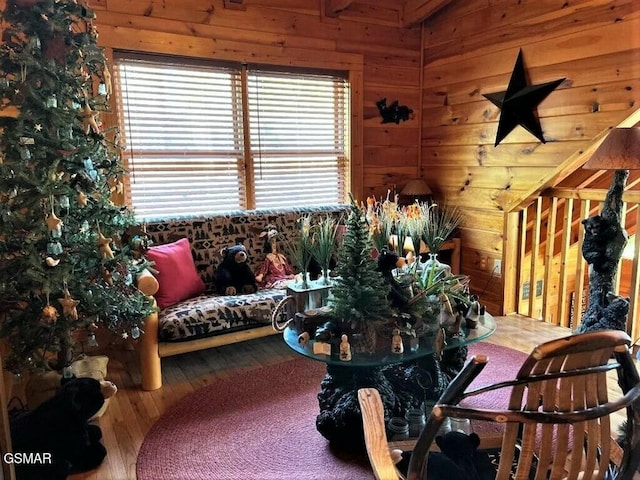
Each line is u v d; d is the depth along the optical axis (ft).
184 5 11.21
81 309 7.58
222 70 12.01
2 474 4.77
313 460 6.74
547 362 2.98
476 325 7.46
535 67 11.46
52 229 6.82
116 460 6.78
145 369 8.75
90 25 7.65
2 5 8.79
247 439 7.25
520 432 5.27
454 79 13.65
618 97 9.88
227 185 12.46
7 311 7.41
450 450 4.53
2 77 6.91
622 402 3.26
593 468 3.46
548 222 12.15
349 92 13.74
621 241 8.22
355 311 6.57
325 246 7.89
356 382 7.06
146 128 11.32
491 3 12.29
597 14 10.09
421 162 15.11
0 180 6.79
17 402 8.00
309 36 12.89
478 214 13.39
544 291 12.46
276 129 12.94
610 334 3.05
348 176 14.16
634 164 7.82
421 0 13.51
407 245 7.88
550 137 11.28
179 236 10.79
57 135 7.04
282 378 9.29
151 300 8.48
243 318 9.29
